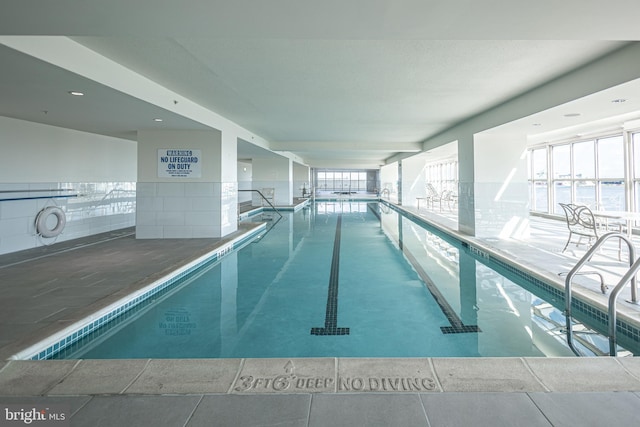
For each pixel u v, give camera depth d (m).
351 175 26.31
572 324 2.44
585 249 4.34
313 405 1.21
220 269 3.97
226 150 5.32
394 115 5.02
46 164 4.54
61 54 2.30
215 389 1.31
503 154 5.16
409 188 11.11
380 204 14.36
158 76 3.18
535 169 8.17
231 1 1.50
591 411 1.17
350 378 1.37
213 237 5.09
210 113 4.70
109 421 1.14
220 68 2.97
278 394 1.28
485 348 2.09
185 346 2.15
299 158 13.90
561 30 1.78
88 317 2.19
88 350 2.10
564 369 1.42
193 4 1.53
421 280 3.54
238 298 3.01
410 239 5.94
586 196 6.57
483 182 5.19
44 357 1.87
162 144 5.03
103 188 5.62
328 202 15.67
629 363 1.46
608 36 1.84
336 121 5.52
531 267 3.41
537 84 3.42
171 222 5.07
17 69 2.34
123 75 2.92
